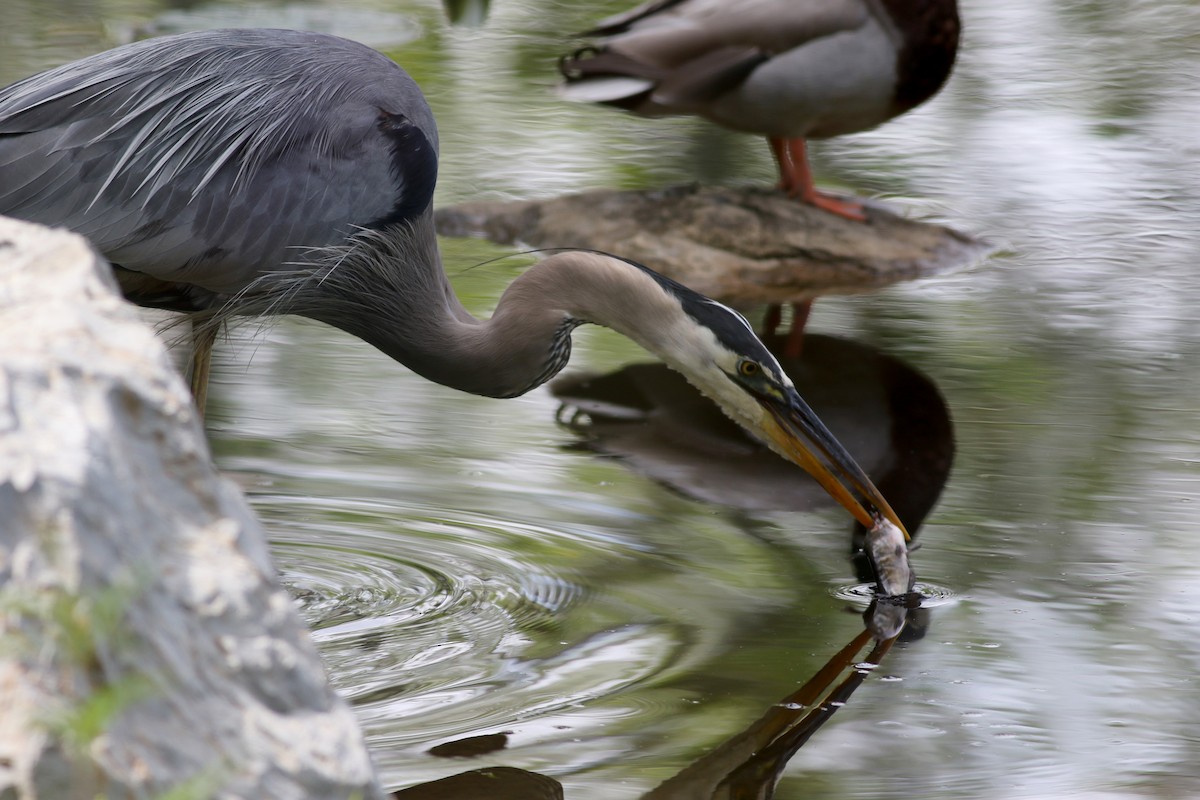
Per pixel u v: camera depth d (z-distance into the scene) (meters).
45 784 3.36
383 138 10.12
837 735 7.27
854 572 9.44
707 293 15.95
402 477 10.88
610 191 17.69
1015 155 20.80
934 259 16.77
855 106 17.09
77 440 3.80
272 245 9.88
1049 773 6.92
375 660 8.01
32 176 9.42
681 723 7.31
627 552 9.70
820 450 10.13
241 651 3.91
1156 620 8.73
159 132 9.60
